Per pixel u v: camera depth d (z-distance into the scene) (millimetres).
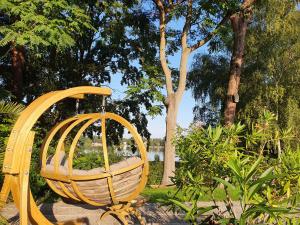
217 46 14547
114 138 18328
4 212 6508
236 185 3543
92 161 10633
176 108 12531
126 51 18609
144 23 15945
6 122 9602
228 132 4043
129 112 18578
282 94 22281
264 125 4184
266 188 3436
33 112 4098
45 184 8383
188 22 12586
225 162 3627
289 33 22188
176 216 6727
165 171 12156
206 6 12172
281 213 3250
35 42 9328
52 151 9867
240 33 12430
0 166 6543
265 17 22031
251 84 23281
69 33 10516
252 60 23828
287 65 22859
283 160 3500
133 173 5508
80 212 6941
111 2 15328
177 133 4387
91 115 5688
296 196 3434
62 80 18516
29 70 17641
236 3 11617
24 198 3908
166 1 13227
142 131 18578
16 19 11789
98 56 19141
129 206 5715
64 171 5379
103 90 4902
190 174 3773
